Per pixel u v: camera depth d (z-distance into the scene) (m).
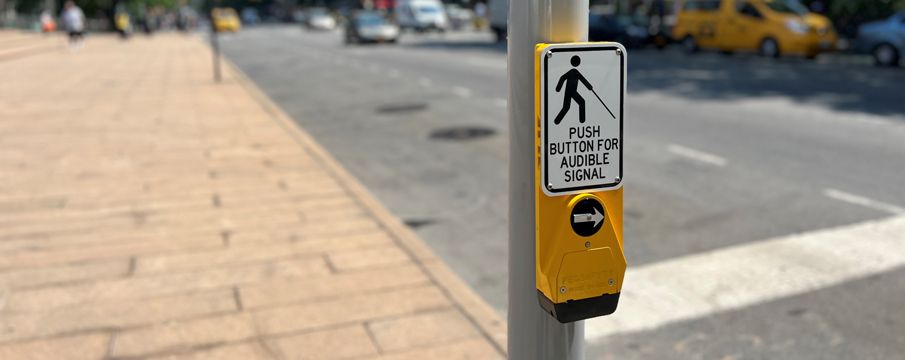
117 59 27.70
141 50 34.50
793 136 9.61
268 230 5.64
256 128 10.76
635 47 30.00
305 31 64.12
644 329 4.09
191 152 8.90
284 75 20.94
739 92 14.38
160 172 7.77
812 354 3.77
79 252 5.16
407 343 3.69
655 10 37.00
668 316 4.23
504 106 13.41
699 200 6.71
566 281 1.78
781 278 4.76
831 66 20.64
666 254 5.30
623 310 4.33
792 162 8.12
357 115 12.95
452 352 3.59
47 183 7.28
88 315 4.08
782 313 4.25
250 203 6.46
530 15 1.75
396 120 12.22
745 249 5.34
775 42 23.77
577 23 1.76
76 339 3.79
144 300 4.29
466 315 4.01
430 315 4.02
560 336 1.88
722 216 6.20
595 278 1.81
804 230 5.73
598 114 1.77
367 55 28.34
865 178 7.31
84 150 9.05
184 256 5.05
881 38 20.36
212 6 18.92
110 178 7.50
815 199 6.60
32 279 4.63
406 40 40.31
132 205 6.43
